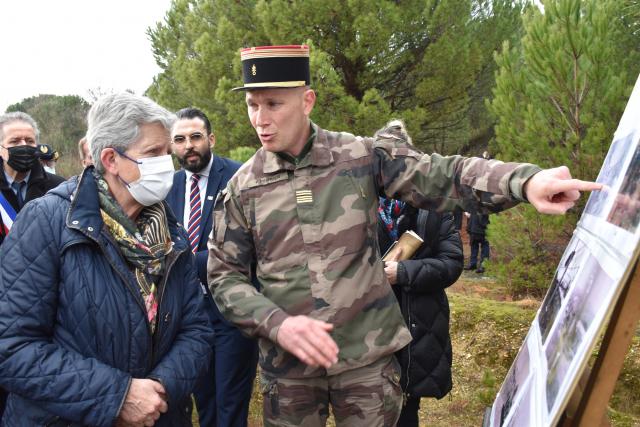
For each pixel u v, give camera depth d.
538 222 5.43
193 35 10.91
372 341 2.03
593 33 4.65
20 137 2.99
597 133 4.63
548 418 1.13
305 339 1.75
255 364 3.24
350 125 9.32
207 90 10.55
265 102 1.98
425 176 1.94
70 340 1.66
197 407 3.32
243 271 2.18
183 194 3.32
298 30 9.41
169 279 1.82
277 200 2.05
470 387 4.20
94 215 1.66
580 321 1.18
